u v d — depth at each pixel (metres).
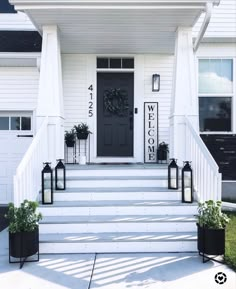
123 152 7.55
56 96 5.52
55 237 4.36
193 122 5.56
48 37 5.54
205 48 7.38
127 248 4.28
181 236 4.39
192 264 3.87
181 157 5.56
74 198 5.13
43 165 5.24
